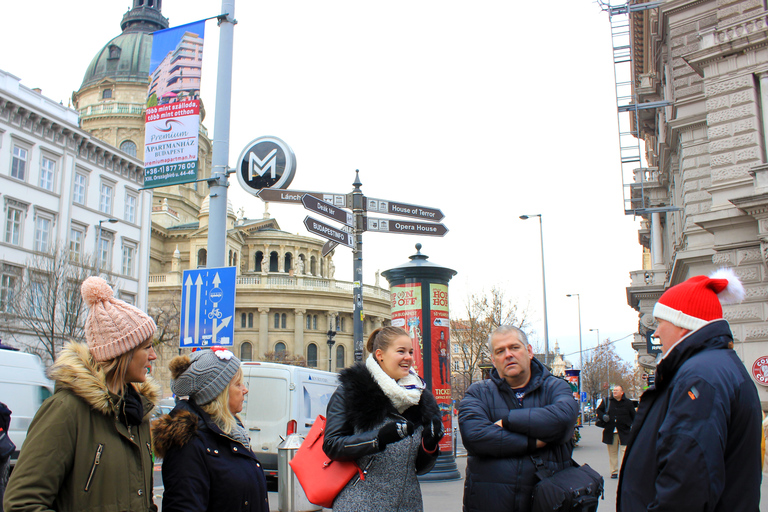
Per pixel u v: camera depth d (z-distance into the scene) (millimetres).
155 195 83188
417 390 3744
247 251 88000
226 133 9766
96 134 80438
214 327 9250
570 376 31578
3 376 12250
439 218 12570
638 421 3150
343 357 79062
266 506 3750
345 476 3633
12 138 40562
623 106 26078
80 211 45781
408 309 13047
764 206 17703
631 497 3051
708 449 2646
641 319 30078
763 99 19156
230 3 9906
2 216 39250
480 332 38562
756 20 19172
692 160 21703
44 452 2676
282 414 13055
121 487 2879
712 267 20266
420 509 3697
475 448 3852
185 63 9562
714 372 2801
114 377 3029
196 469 3402
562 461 3885
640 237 43594
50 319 34719
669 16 23359
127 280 50344
